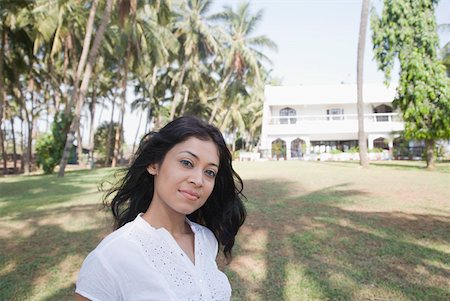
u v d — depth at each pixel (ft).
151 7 70.95
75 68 75.15
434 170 50.21
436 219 19.98
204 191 4.05
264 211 23.16
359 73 57.67
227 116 126.52
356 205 24.81
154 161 4.21
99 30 55.26
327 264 13.48
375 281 11.88
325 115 103.55
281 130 105.19
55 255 14.80
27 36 72.08
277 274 12.64
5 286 11.82
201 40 95.61
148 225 3.95
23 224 20.29
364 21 57.21
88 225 19.74
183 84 115.96
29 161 86.63
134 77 122.52
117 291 3.50
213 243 4.90
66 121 66.08
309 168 58.34
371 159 91.66
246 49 95.86
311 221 20.25
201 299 3.79
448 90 48.60
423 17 50.34
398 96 54.44
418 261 13.57
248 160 104.47
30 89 102.27
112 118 106.11
